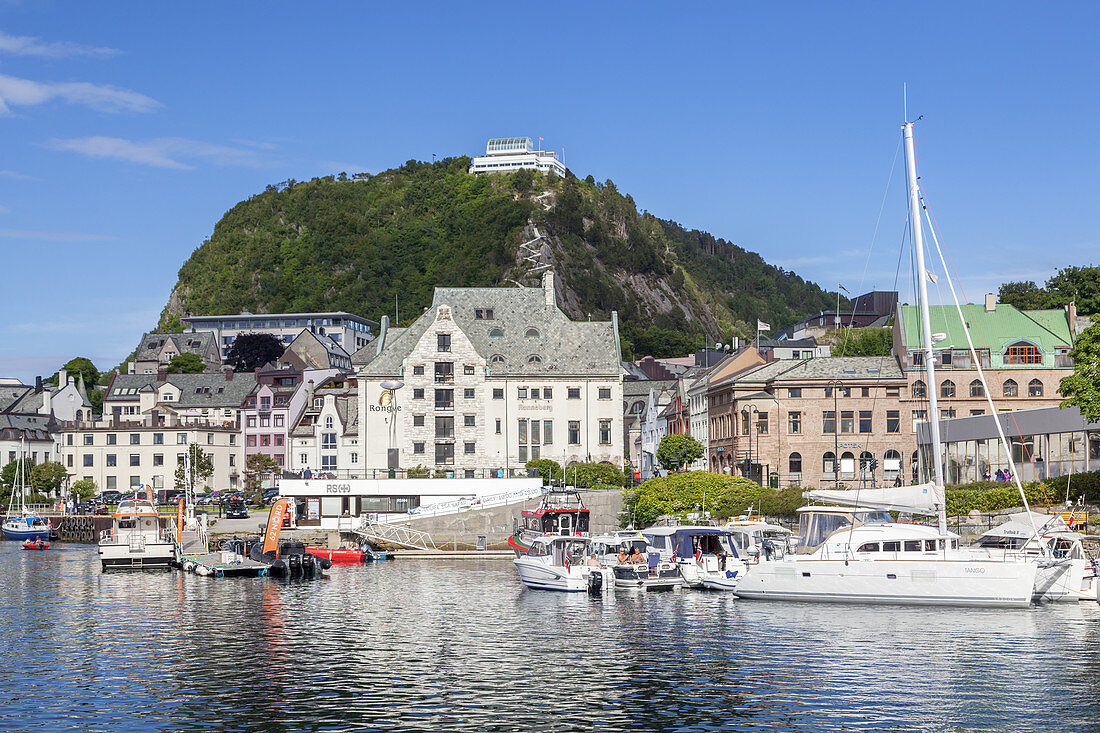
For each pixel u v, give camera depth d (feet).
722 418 473.67
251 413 643.86
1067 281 568.41
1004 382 431.84
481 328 472.85
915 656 167.73
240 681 154.40
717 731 129.29
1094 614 205.26
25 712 137.59
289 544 312.50
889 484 428.15
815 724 131.64
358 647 180.86
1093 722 131.34
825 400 435.94
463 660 169.27
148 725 131.85
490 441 456.45
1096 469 304.71
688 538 284.20
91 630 199.41
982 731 128.36
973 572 213.25
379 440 455.63
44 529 482.28
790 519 337.93
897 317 449.48
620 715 135.64
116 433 620.08
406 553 366.63
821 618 206.49
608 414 460.96
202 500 528.63
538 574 264.72
